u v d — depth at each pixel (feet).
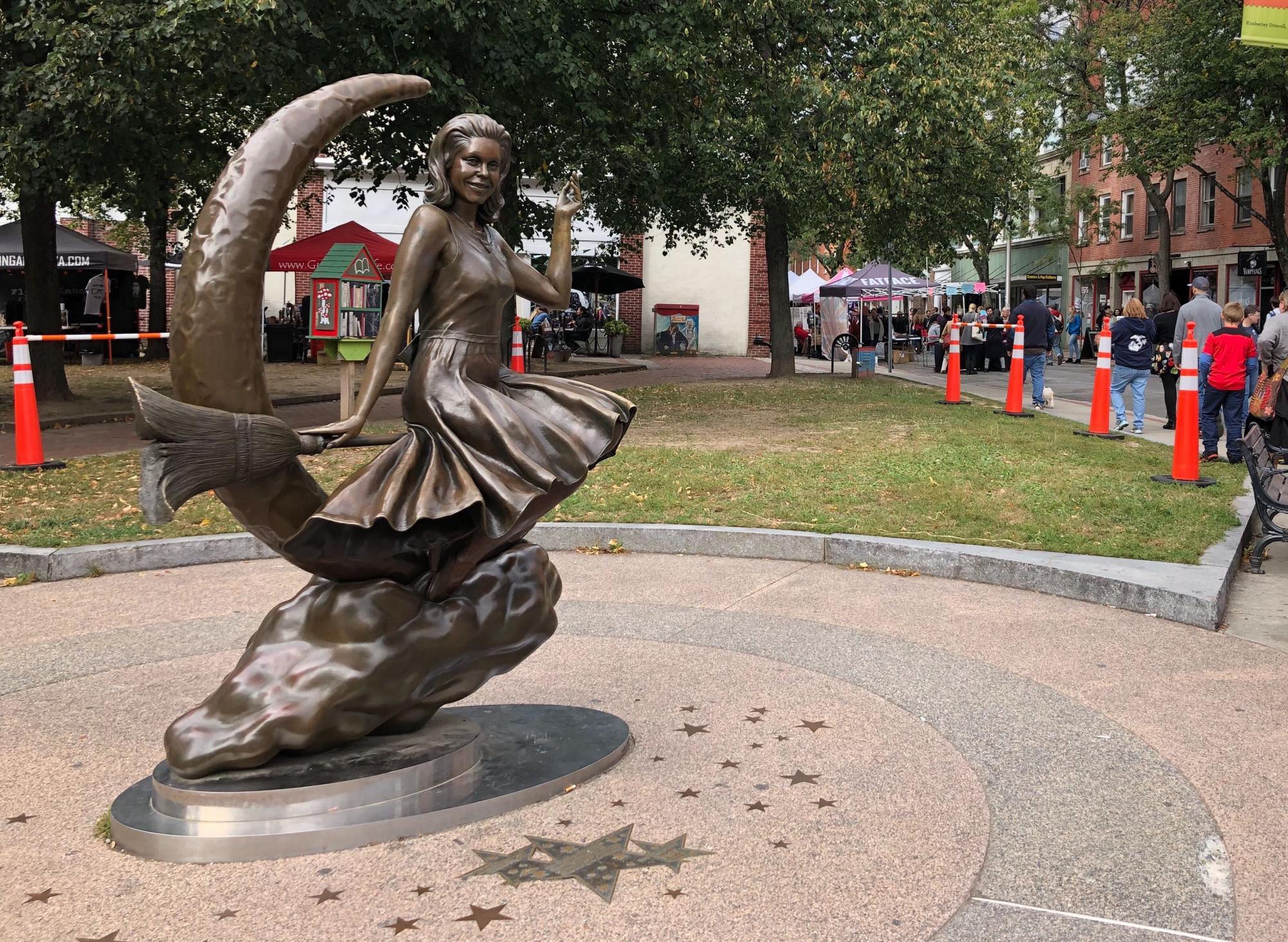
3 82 40.24
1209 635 18.67
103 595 21.50
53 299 55.11
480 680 12.28
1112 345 43.29
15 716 14.80
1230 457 35.83
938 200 71.56
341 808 10.91
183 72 39.29
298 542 10.74
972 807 11.83
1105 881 10.23
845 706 15.08
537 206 59.57
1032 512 26.71
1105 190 151.64
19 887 10.08
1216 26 98.53
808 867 10.40
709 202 75.25
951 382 55.83
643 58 48.08
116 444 40.50
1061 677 16.38
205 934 9.26
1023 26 83.56
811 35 57.41
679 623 19.33
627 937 9.18
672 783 12.41
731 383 70.69
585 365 90.22
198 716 11.09
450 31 41.45
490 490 10.84
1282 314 34.55
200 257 10.62
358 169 53.62
